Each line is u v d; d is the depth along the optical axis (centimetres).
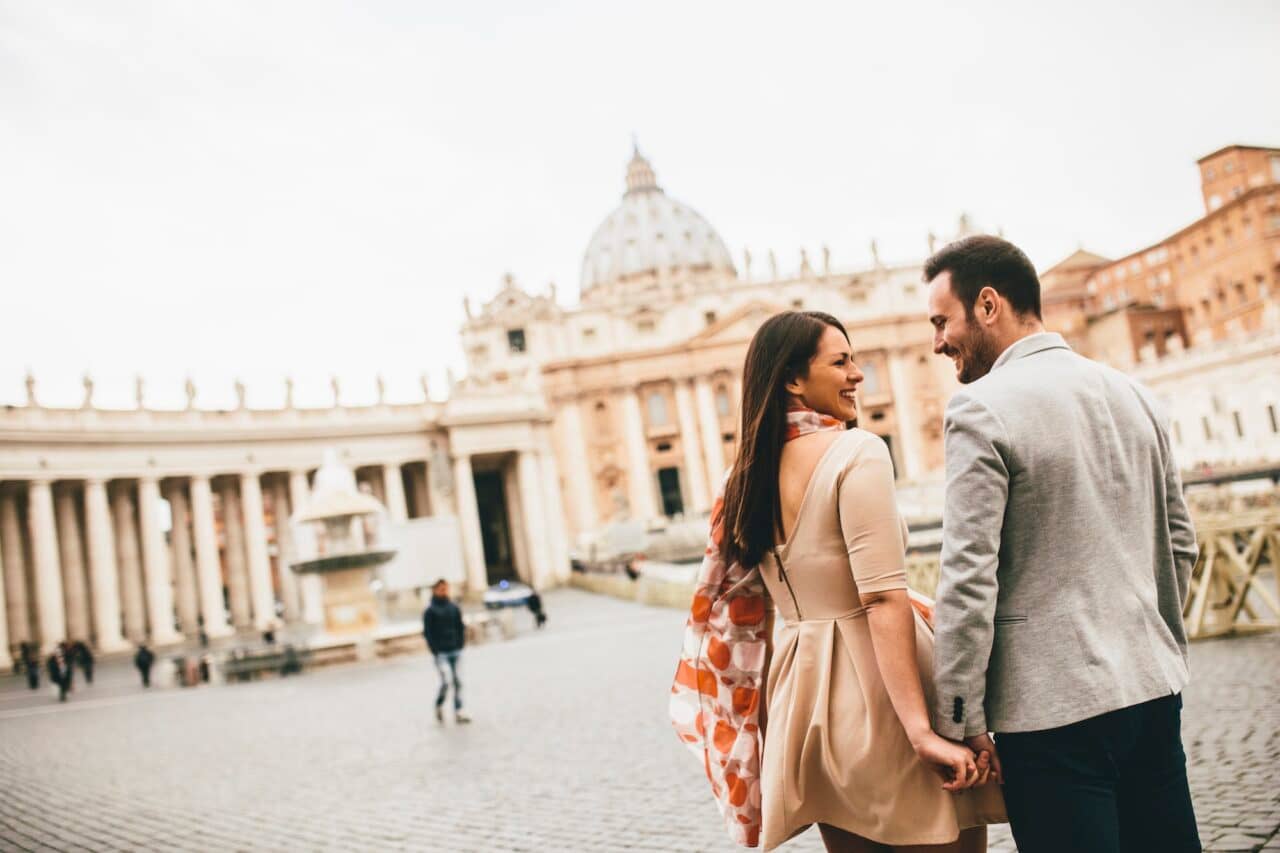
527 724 1298
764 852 329
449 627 1416
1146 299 9131
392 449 6688
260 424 6194
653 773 888
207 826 889
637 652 2138
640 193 14688
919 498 6862
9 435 4909
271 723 1673
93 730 1905
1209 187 8012
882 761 310
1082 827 283
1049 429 296
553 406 10081
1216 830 540
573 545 9881
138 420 5625
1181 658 310
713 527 352
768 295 10406
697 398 10075
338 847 757
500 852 689
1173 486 326
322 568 2836
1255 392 6000
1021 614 296
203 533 5750
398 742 1286
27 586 5709
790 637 335
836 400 346
